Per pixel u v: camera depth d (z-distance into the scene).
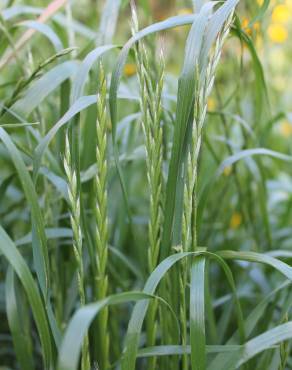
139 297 0.30
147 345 0.38
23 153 0.43
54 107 0.50
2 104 0.41
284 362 0.35
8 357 0.58
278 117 0.57
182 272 0.35
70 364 0.25
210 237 0.55
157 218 0.36
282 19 0.81
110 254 0.50
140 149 0.49
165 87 0.56
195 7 0.38
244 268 0.58
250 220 0.56
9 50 0.52
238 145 0.60
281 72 0.96
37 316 0.32
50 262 0.46
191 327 0.32
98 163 0.34
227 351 0.35
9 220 0.57
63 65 0.41
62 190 0.40
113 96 0.35
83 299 0.34
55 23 0.53
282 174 0.82
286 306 0.39
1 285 0.56
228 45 0.66
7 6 0.51
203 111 0.33
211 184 0.41
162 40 0.35
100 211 0.35
